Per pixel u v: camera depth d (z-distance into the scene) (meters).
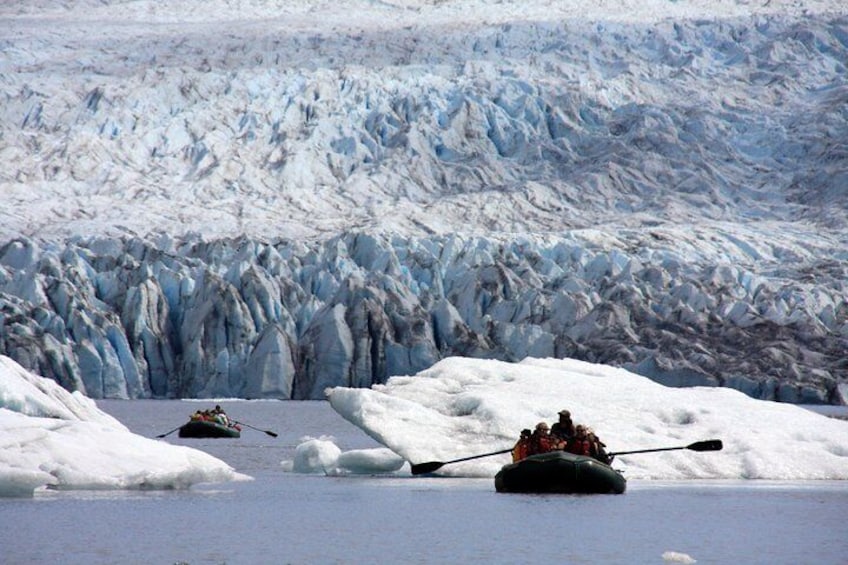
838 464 123.62
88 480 100.12
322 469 134.25
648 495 107.44
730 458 123.38
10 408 112.69
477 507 97.81
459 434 122.62
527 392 132.50
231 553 73.50
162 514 91.12
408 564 69.94
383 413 123.19
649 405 132.88
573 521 89.56
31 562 69.50
